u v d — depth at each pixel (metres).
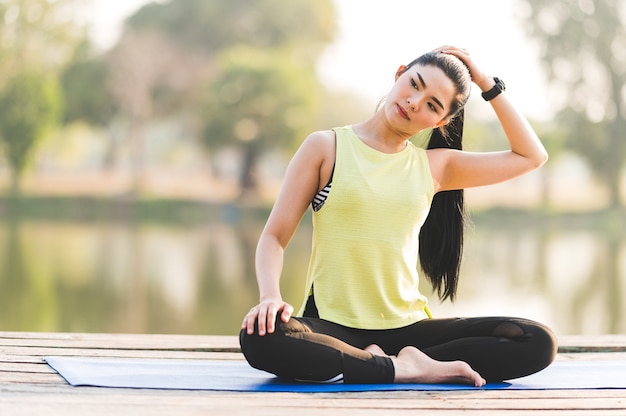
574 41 32.09
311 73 37.72
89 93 36.62
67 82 36.41
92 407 2.13
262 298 2.43
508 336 2.54
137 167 37.03
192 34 38.84
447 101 2.58
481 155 2.79
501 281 14.72
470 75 2.71
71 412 2.08
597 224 32.31
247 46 39.44
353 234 2.56
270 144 33.00
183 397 2.28
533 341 2.53
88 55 36.38
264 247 2.55
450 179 2.81
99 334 3.47
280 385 2.44
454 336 2.61
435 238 2.89
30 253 18.28
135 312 11.73
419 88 2.57
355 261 2.57
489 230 29.75
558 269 16.73
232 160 44.62
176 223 29.75
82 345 3.19
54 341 3.25
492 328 2.57
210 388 2.38
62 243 20.89
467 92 2.64
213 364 2.74
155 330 10.49
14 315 11.15
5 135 31.52
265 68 32.25
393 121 2.60
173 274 15.59
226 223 30.27
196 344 3.30
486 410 2.24
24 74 31.45
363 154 2.61
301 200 2.59
